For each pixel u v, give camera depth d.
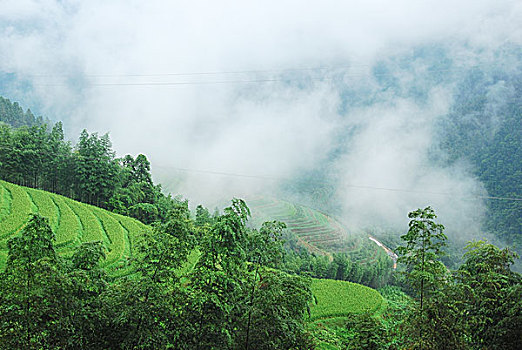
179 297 12.09
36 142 58.66
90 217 43.53
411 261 13.17
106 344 11.24
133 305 11.32
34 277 10.53
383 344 13.07
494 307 13.09
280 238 14.02
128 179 66.62
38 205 41.94
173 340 11.71
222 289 12.32
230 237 12.23
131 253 36.66
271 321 12.52
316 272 69.81
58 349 10.51
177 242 12.59
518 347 11.97
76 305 11.05
